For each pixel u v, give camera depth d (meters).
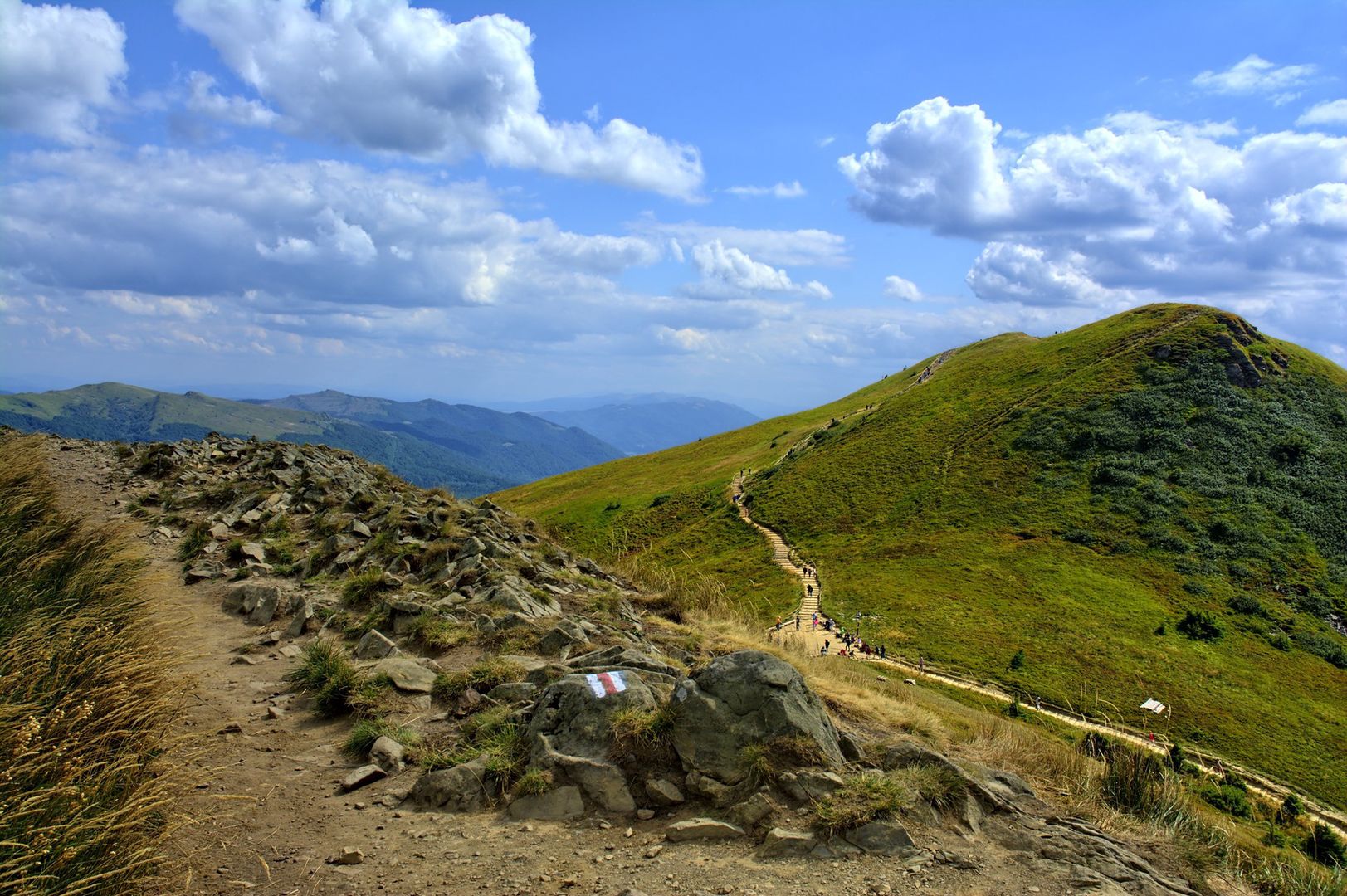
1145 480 81.88
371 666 9.46
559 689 7.64
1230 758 39.16
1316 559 67.56
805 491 98.19
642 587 17.66
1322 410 89.94
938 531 80.88
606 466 146.38
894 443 106.69
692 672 8.40
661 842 5.89
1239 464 82.00
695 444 153.38
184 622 9.73
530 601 12.16
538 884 5.29
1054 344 125.75
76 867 4.45
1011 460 93.00
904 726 9.70
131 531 14.34
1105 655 51.16
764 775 6.39
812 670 12.53
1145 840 6.75
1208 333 105.88
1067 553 71.62
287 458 24.47
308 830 6.02
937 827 6.13
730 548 86.62
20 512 10.23
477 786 6.66
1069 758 8.98
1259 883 6.75
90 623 7.15
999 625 56.31
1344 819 31.84
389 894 5.12
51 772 4.89
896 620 57.97
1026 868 5.69
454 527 16.69
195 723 7.97
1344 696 49.44
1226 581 65.56
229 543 16.25
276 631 11.57
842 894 5.19
